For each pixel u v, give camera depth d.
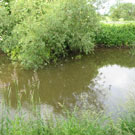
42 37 7.72
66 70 7.60
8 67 7.92
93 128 2.84
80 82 6.48
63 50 8.59
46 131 2.91
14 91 5.74
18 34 8.12
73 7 8.20
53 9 8.02
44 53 7.83
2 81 6.47
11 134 2.77
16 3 8.55
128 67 7.98
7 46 8.85
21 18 8.61
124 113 3.79
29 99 5.29
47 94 5.62
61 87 6.09
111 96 5.26
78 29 8.59
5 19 8.62
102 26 11.08
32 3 8.37
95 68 7.89
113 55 9.72
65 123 2.98
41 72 7.32
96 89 5.85
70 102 5.06
